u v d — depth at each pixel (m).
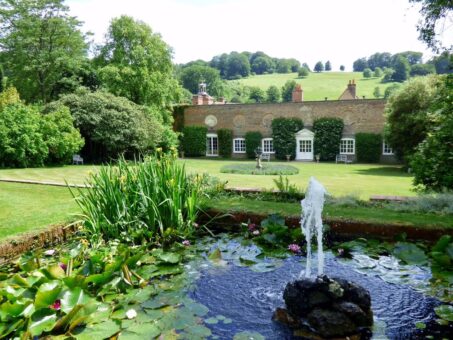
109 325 2.79
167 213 5.19
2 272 3.90
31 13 26.77
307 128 26.58
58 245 4.94
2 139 16.00
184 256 4.53
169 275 3.92
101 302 3.21
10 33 27.20
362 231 5.13
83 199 5.15
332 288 2.88
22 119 16.83
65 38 28.22
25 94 28.89
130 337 2.64
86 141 21.27
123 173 5.46
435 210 5.72
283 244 4.92
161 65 27.23
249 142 27.92
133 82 25.23
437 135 6.99
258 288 3.62
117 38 25.56
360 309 2.86
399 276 3.86
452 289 3.53
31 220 5.38
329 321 2.75
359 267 4.12
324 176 15.02
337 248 4.74
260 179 13.37
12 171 14.73
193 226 5.44
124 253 3.76
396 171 17.83
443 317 2.98
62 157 18.72
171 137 25.72
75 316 2.75
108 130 20.44
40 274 3.31
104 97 21.34
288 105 26.94
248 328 2.88
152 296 3.39
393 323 2.94
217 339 2.72
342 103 25.52
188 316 3.00
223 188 7.61
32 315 2.69
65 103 20.62
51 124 17.84
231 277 3.88
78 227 5.29
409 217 5.35
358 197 7.04
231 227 5.87
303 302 2.90
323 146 25.92
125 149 21.44
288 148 26.83
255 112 27.89
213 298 3.40
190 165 20.33
